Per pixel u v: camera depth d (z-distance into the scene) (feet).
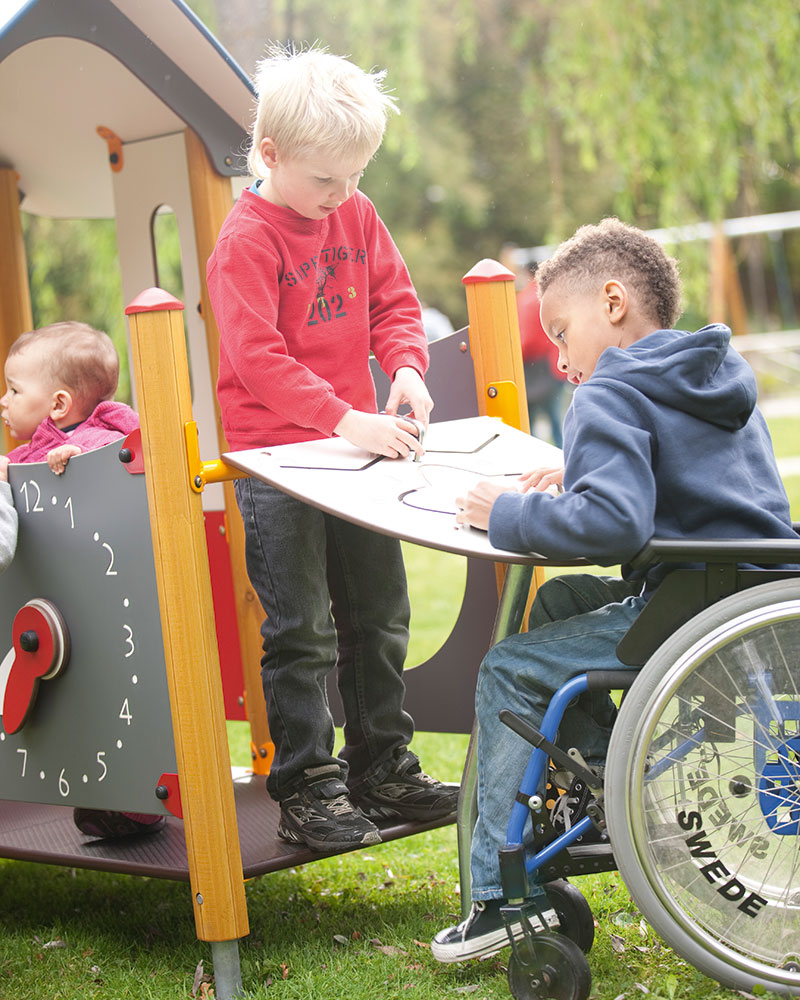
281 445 7.04
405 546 27.48
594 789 5.95
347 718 8.18
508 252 41.88
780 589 5.64
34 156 10.45
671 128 29.91
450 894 8.15
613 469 5.75
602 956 6.59
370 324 8.27
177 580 6.57
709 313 43.70
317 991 6.48
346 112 6.90
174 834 8.10
